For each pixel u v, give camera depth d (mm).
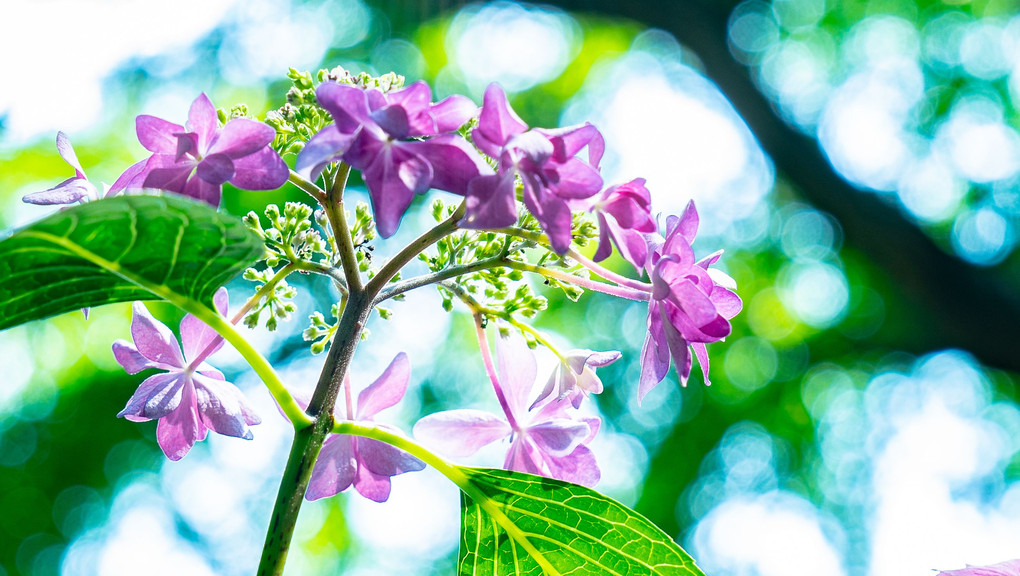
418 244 1551
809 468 13047
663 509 11758
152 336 1716
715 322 1559
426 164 1328
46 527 9570
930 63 13289
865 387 13344
